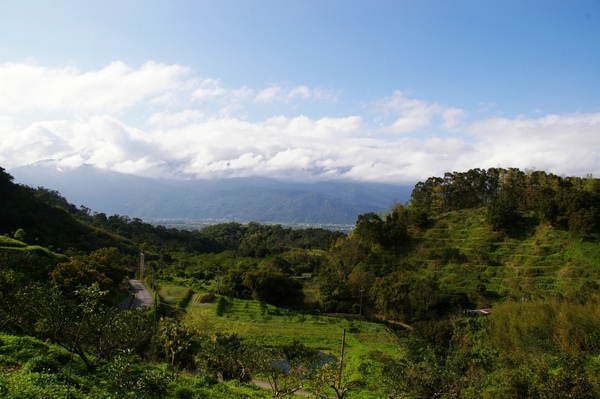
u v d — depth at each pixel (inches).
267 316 2628.0
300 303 3122.5
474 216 3954.2
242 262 4084.6
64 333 827.4
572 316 1467.8
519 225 3528.5
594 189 3420.3
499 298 2822.3
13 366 781.3
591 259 2908.5
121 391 662.5
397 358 1567.4
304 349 1865.2
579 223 3100.4
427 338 2043.6
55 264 1956.2
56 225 3592.5
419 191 4741.6
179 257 4852.4
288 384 1202.6
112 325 873.5
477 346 1642.5
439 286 3034.0
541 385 772.6
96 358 949.2
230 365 1336.1
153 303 2522.1
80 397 681.0
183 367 1409.9
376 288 2962.6
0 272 1125.1
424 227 3971.5
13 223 3107.8
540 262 3053.6
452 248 3457.2
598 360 1143.6
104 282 1841.8
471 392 888.9
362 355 1975.9
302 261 4611.2
